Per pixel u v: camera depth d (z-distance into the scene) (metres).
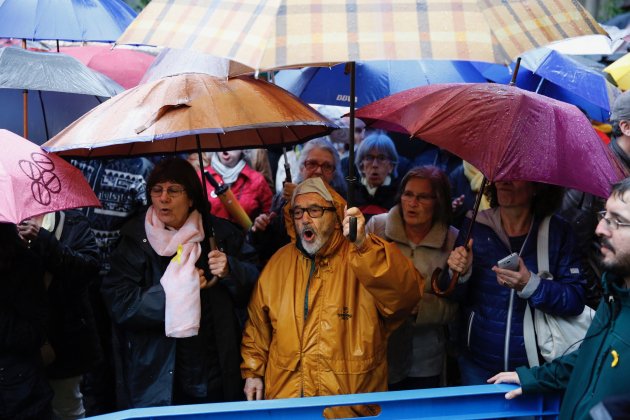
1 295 2.95
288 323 3.22
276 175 6.00
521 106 2.80
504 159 2.70
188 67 3.18
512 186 3.27
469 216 3.51
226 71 3.13
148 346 3.29
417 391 2.69
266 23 2.27
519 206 3.32
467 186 5.07
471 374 3.48
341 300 3.19
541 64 4.10
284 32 2.23
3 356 2.98
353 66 2.94
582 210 3.84
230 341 3.37
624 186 2.35
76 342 3.56
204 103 2.88
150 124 2.81
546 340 3.24
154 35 2.48
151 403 3.25
